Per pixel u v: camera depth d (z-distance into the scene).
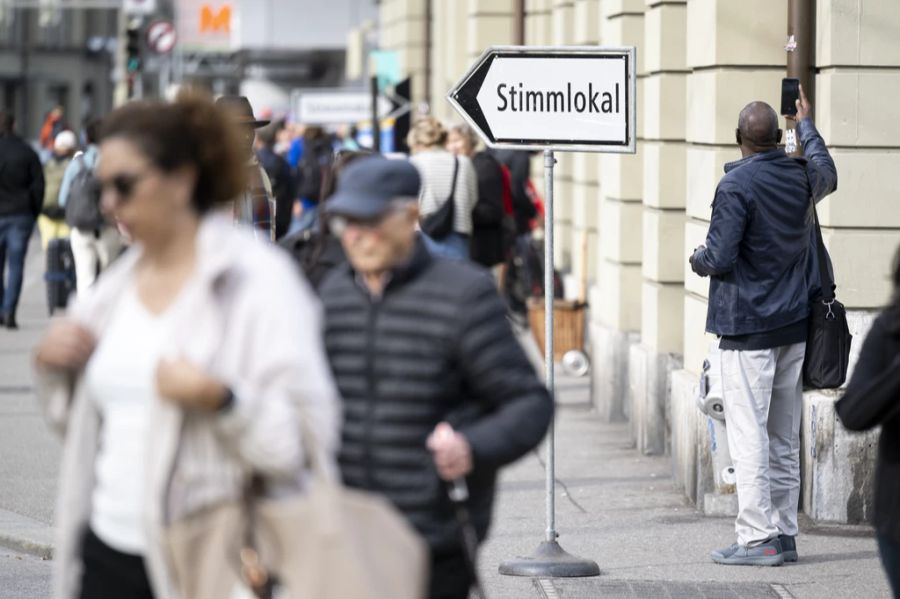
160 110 11.13
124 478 10.99
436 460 12.04
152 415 10.62
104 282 11.34
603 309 39.25
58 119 84.62
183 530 10.70
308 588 10.55
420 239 12.60
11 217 51.91
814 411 25.25
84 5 163.50
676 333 32.34
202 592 10.70
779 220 22.45
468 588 12.73
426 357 12.34
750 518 22.88
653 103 32.53
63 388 11.41
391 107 59.97
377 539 10.79
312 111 75.62
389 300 12.46
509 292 51.47
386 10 112.75
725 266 22.33
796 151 24.12
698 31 28.80
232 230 11.09
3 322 53.03
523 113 22.52
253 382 10.59
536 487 29.02
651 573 22.47
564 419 37.59
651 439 32.44
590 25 46.62
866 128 26.06
